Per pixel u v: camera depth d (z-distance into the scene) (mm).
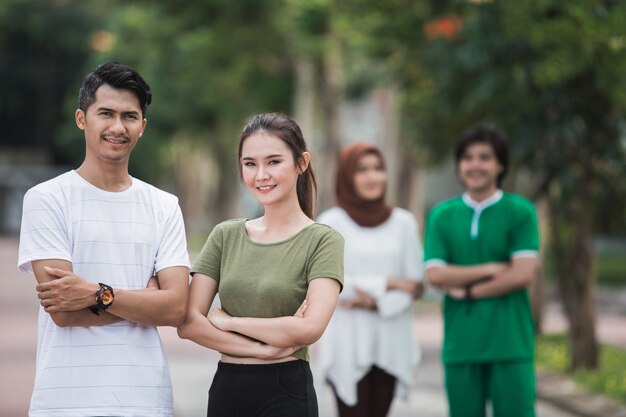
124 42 35781
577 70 10883
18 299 26062
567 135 12039
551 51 11219
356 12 13930
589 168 12719
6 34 69938
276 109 39469
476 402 7543
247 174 5191
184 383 13484
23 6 68875
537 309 17625
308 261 5109
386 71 16125
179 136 47125
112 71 5051
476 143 7629
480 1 10469
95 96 5043
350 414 8102
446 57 12828
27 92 74125
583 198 13117
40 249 4984
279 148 5137
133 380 5023
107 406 4961
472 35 11867
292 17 29672
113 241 5094
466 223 7629
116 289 4957
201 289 5250
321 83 33594
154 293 5043
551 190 13250
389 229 8156
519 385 7410
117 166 5125
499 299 7473
